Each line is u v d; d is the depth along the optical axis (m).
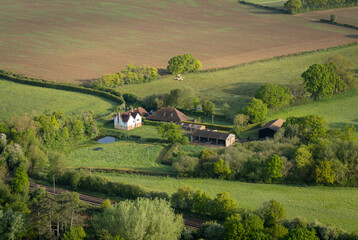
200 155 145.75
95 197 123.19
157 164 148.62
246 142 157.12
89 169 142.25
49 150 157.38
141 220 96.94
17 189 120.69
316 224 97.50
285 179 130.75
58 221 99.25
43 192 121.25
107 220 100.75
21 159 138.75
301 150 133.38
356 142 134.62
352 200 118.25
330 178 125.62
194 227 106.25
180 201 114.06
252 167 133.50
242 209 106.88
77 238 96.31
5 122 163.75
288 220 101.50
